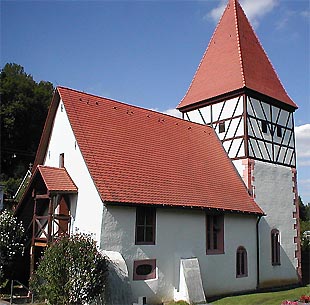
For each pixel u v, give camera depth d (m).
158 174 18.83
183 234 18.25
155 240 17.06
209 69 27.78
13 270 18.06
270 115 26.31
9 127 44.41
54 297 13.54
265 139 25.47
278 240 24.73
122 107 21.44
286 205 26.11
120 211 16.11
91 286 13.38
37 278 15.45
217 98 25.91
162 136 21.70
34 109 46.75
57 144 19.03
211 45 28.59
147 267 16.66
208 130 25.53
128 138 19.69
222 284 19.72
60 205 17.66
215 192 20.81
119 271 14.73
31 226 18.70
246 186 23.50
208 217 19.86
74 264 13.52
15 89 46.03
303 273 28.70
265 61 27.98
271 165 25.48
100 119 19.53
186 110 27.98
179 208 17.84
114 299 14.17
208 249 19.44
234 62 26.20
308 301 13.17
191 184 19.89
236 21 27.56
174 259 17.62
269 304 17.45
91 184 16.28
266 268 23.20
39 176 17.50
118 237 15.87
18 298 15.41
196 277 17.66
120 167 17.59
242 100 24.67
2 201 30.28
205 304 16.47
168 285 17.22
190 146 22.77
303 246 30.34
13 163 46.25
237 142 24.45
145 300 15.36
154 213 17.23
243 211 21.14
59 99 19.30
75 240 14.17
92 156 17.20
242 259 21.33
